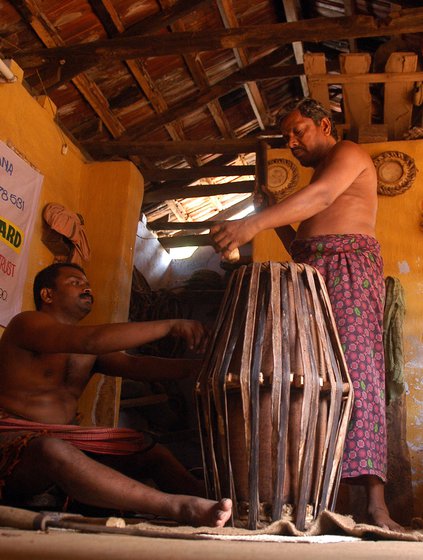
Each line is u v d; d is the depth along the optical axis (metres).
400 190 5.53
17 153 5.35
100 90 8.01
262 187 3.80
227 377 2.23
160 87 8.40
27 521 1.68
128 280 6.12
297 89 10.26
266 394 2.22
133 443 2.96
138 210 6.44
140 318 9.55
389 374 4.19
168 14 7.36
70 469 2.32
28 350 2.99
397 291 4.40
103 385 5.35
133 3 7.16
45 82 6.92
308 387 2.21
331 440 2.28
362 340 2.75
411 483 4.58
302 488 2.17
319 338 2.36
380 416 2.69
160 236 11.78
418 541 1.85
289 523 1.94
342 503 4.39
